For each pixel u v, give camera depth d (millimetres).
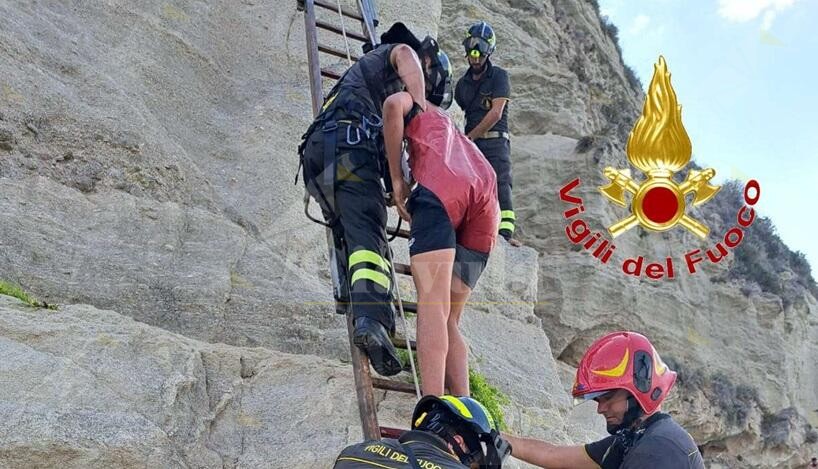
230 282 6695
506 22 16406
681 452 4473
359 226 5488
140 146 7168
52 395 5152
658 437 4520
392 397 6457
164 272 6520
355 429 6043
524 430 7406
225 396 5879
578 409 8578
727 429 13820
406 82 5531
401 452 3795
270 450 5742
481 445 3973
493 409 7098
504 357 8156
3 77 6863
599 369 4664
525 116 15453
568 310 12828
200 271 6656
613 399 4691
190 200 7203
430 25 10508
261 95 8828
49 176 6668
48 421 4957
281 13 9633
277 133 8391
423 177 5395
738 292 15016
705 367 14008
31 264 6086
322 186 5578
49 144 6812
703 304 14555
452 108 10367
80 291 6129
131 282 6332
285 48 9336
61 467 4859
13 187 6414
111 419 5152
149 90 8016
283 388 6141
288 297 6824
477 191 5422
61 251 6266
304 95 8922
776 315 15117
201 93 8469
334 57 9414
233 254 6922
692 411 13391
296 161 8219
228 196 7621
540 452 5047
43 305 5711
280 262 7090
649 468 4434
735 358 14555
